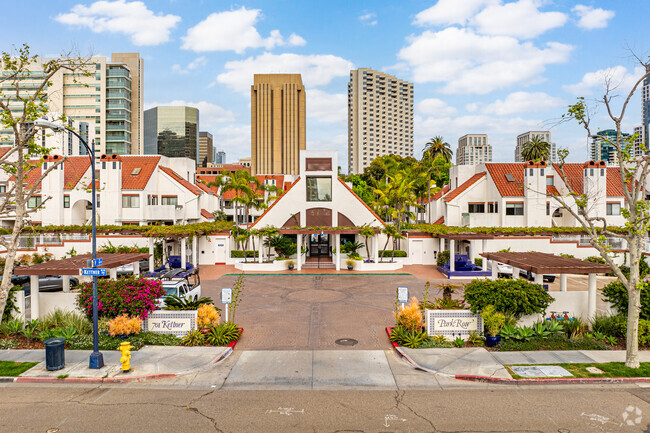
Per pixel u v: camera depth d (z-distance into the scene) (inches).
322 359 580.4
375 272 1395.2
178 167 2046.0
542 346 609.3
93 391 474.0
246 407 432.5
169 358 568.4
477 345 623.8
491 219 1678.2
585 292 712.4
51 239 1402.6
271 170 7500.0
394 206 1872.5
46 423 396.5
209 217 1961.1
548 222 1622.8
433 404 440.5
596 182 1590.8
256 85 7559.1
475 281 697.0
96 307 536.7
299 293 1059.3
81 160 1791.3
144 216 1657.2
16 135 579.2
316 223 1622.8
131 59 5004.9
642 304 647.8
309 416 412.2
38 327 658.8
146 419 405.1
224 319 799.1
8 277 565.0
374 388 483.2
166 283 799.1
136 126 5024.6
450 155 2778.1
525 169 1636.3
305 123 7736.2
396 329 660.1
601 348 606.5
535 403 442.3
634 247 534.3
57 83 4003.4
